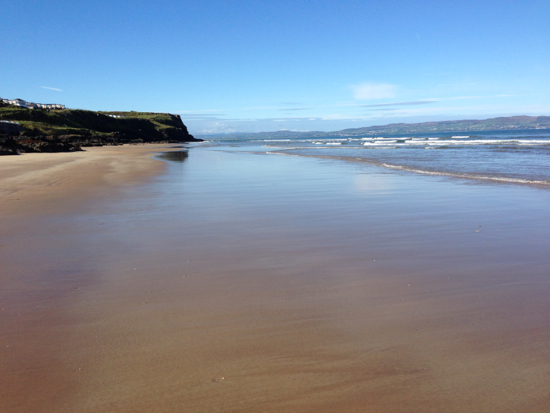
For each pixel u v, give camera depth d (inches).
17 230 261.7
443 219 287.4
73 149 1692.9
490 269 177.8
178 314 132.6
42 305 141.2
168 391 91.0
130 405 86.3
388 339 114.7
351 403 87.0
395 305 139.3
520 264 184.2
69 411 84.4
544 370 98.2
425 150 1261.1
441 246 217.2
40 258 199.6
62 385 93.4
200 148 2215.8
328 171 668.7
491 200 364.2
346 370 99.2
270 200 381.7
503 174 553.3
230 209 335.9
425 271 175.9
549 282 160.6
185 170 735.1
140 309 137.0
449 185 466.6
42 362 103.3
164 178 593.9
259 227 267.3
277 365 101.4
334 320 127.5
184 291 153.9
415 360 103.4
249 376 96.8
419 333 118.2
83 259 197.8
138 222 285.9
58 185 505.7
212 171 710.5
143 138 3934.5
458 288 155.2
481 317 128.8
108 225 276.2
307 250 211.2
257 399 88.4
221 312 134.1
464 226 265.0
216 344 112.3
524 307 136.3
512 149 1147.3
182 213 319.3
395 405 86.3
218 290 154.7
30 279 168.7
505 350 107.9
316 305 139.6
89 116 3602.4
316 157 1059.3
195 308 137.6
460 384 93.3
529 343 111.4
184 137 5054.1
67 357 105.7
